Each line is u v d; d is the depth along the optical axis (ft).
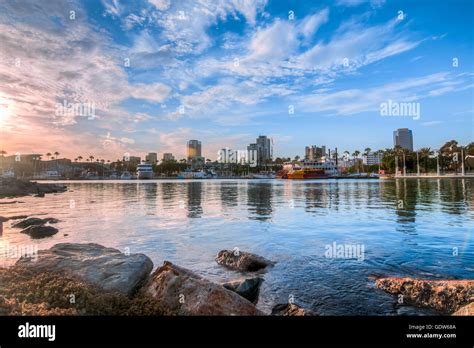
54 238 58.03
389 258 41.81
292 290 31.17
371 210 95.35
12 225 71.97
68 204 124.06
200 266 39.96
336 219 77.87
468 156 443.32
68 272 27.84
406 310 26.03
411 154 481.87
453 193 156.15
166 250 48.11
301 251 46.42
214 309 21.53
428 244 49.55
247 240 54.49
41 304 21.26
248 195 168.14
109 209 105.09
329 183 329.93
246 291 29.19
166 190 225.15
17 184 197.47
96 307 21.76
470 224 67.77
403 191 176.24
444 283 27.45
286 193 180.65
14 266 29.40
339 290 30.89
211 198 149.69
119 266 28.76
